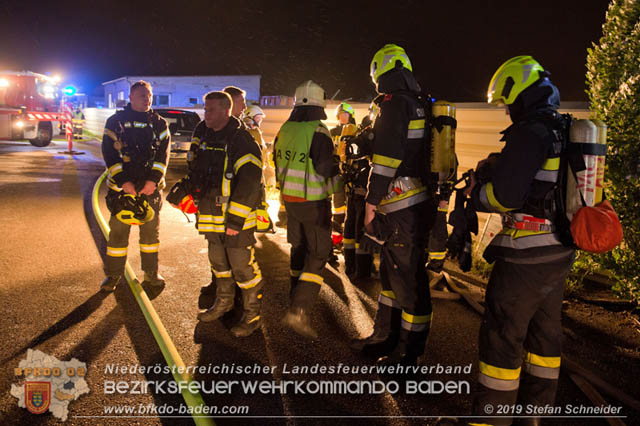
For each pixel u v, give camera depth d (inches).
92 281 168.1
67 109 773.3
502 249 86.0
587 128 80.0
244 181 127.0
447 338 136.9
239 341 130.5
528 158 78.5
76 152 629.3
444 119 107.3
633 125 143.8
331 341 133.0
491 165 87.0
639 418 101.3
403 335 118.0
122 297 155.4
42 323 134.4
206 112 129.6
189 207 137.5
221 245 136.1
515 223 85.2
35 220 251.4
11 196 310.2
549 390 89.6
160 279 166.4
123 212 151.6
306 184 123.9
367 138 113.4
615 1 157.6
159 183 160.4
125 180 151.1
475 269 195.9
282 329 139.1
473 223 94.8
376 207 111.4
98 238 222.7
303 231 134.6
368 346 126.8
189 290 164.9
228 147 130.0
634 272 149.3
